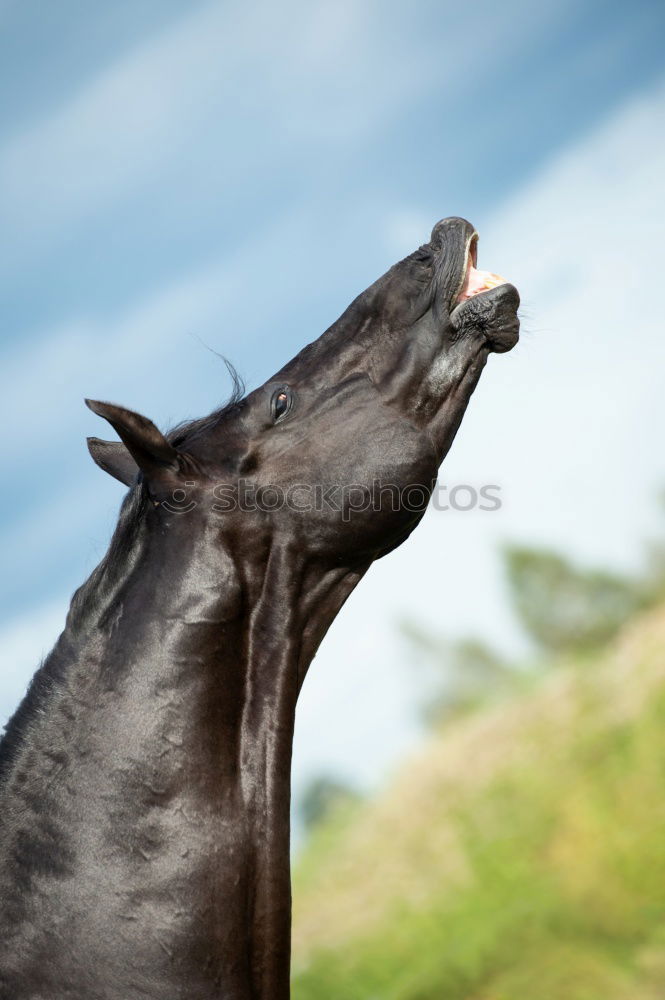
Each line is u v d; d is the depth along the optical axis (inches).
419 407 239.9
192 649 206.1
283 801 210.7
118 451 256.5
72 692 203.5
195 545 214.2
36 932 185.5
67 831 190.7
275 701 217.0
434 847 731.4
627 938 556.1
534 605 1067.3
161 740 197.9
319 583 231.3
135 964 184.4
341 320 249.6
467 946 582.6
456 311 242.2
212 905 192.2
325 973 631.8
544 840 665.0
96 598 212.7
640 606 1009.5
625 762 685.3
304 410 233.6
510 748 805.9
